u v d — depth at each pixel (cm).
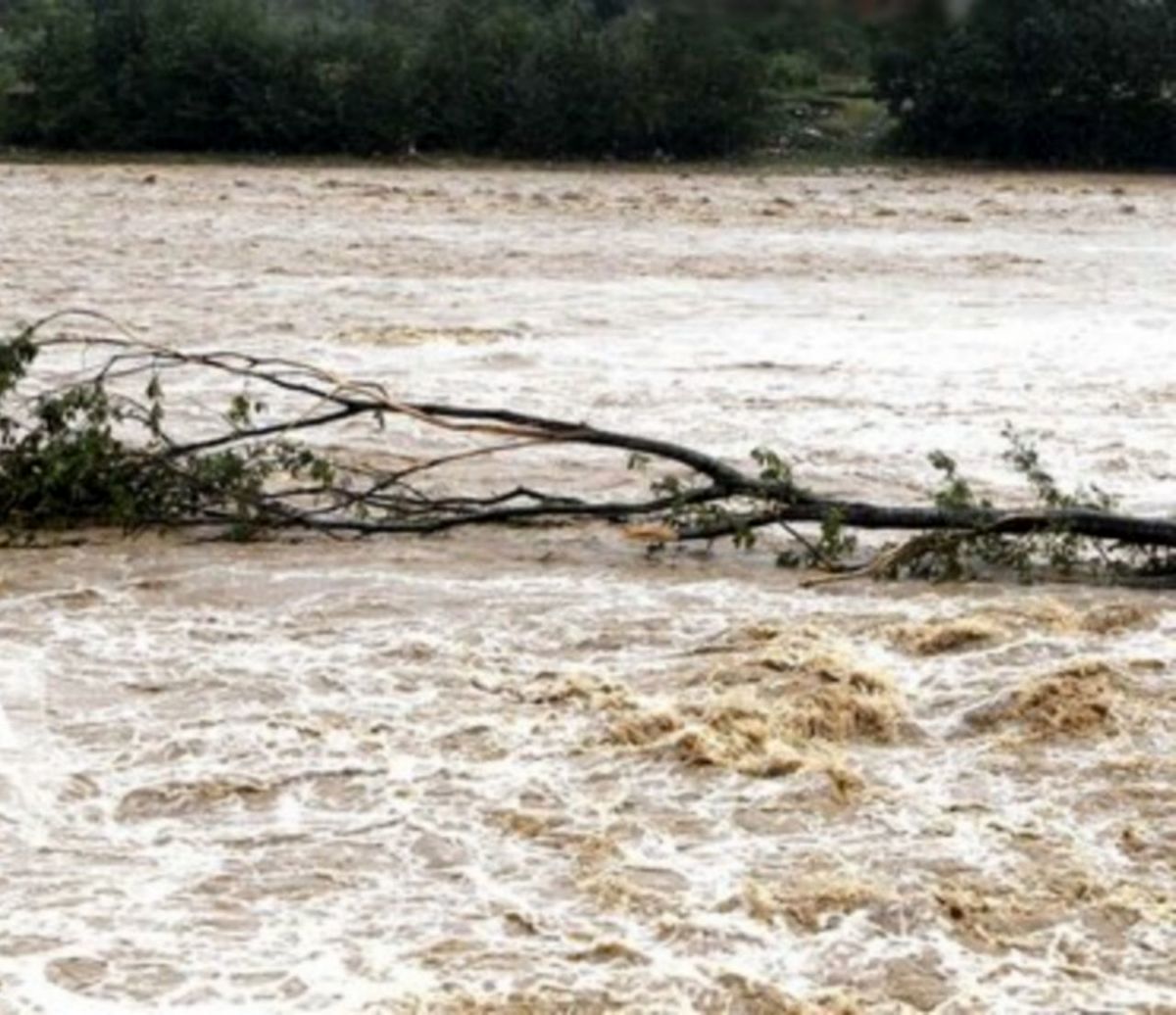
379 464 2216
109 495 1866
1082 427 2562
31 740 1326
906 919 1099
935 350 3198
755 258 4462
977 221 5450
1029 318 3616
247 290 3744
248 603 1652
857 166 7119
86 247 4409
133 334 3147
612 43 7225
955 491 1791
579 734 1355
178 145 7412
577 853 1173
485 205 5575
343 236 4722
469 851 1177
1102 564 1816
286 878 1140
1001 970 1050
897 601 1695
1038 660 1525
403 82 7362
